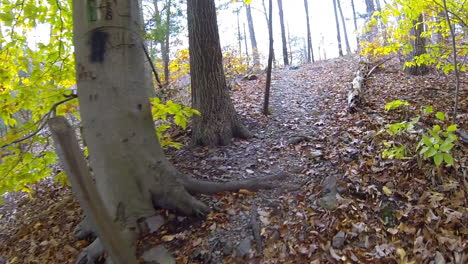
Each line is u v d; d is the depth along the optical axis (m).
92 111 2.89
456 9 4.04
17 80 4.14
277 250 2.93
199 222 3.28
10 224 5.23
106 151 2.96
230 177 4.12
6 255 4.08
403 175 3.49
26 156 3.66
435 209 3.02
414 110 4.99
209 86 5.02
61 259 3.43
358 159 3.96
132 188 3.11
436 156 2.66
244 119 6.05
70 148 1.48
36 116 4.01
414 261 2.61
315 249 2.87
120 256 1.69
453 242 2.65
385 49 5.43
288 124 5.64
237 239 3.08
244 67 12.16
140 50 3.11
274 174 3.98
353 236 2.93
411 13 4.15
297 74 10.90
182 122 3.76
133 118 3.06
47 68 4.20
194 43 5.02
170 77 10.64
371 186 3.42
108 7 2.82
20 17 3.98
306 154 4.39
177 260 2.94
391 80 7.24
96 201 1.57
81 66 2.84
